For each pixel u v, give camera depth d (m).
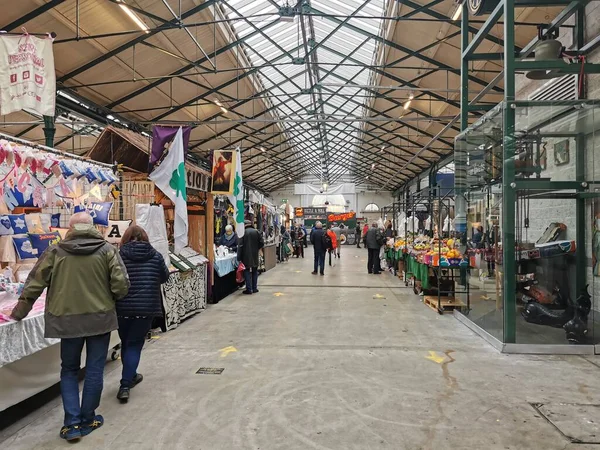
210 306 6.53
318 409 2.83
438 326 5.17
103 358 2.66
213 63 10.48
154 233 4.86
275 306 6.52
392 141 18.94
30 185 3.75
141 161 6.04
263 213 12.07
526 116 4.36
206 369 3.63
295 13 8.00
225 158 6.68
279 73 12.98
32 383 2.85
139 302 3.04
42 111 3.83
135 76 10.02
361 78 13.30
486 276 4.96
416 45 9.55
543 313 4.57
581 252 4.88
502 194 4.32
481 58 5.88
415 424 2.61
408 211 11.67
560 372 3.51
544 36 5.34
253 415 2.75
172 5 7.82
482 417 2.70
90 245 2.58
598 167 4.73
